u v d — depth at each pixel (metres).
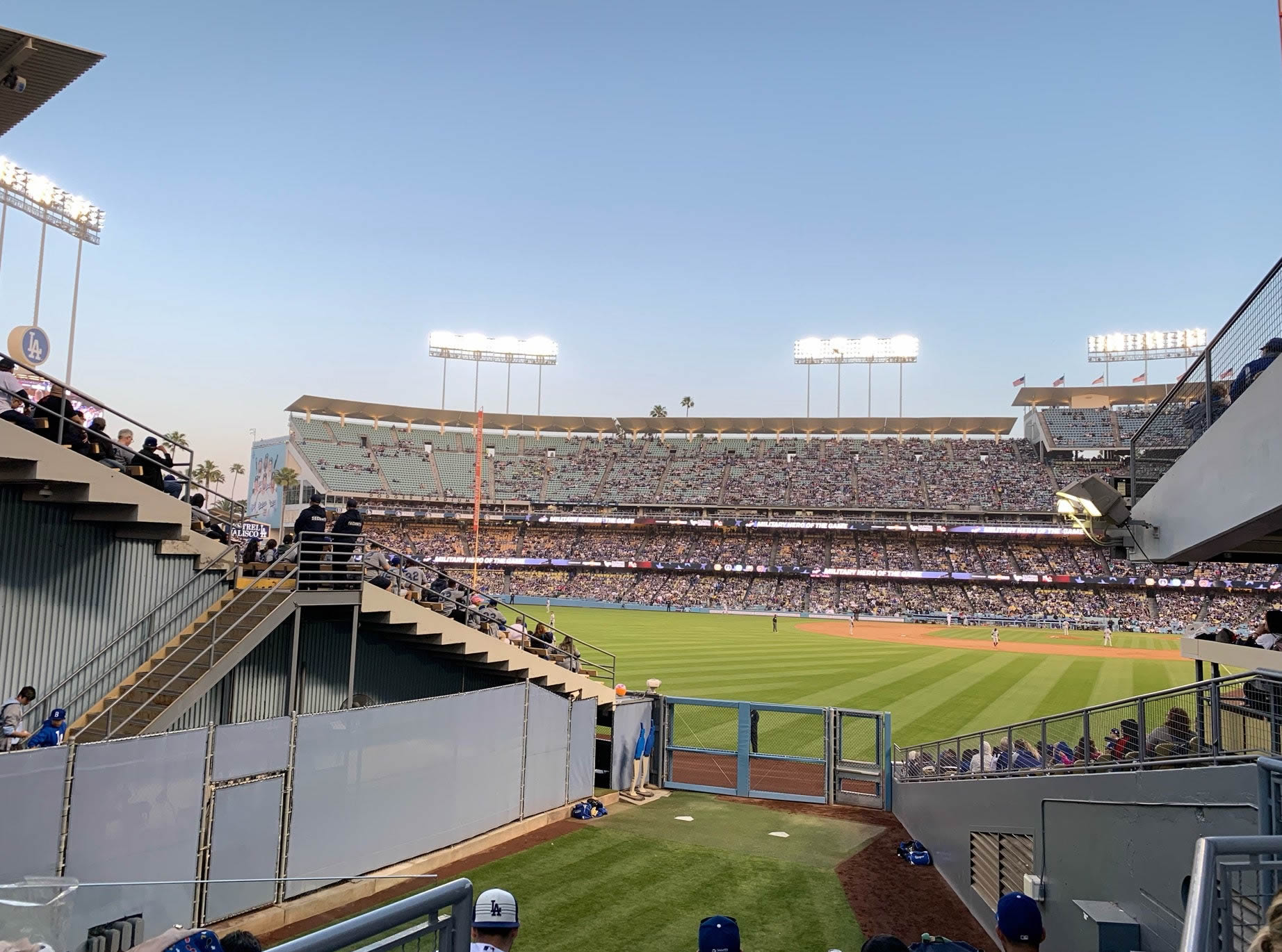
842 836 14.13
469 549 83.69
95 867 8.09
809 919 10.48
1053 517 75.62
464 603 16.80
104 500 10.96
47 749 7.79
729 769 17.67
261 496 92.38
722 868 12.24
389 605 13.92
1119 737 9.44
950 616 67.81
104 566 12.09
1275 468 7.28
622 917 10.23
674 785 17.14
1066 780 8.27
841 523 76.62
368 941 2.70
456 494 88.50
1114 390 83.75
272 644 14.15
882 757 16.20
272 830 9.85
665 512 85.56
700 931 5.14
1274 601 67.06
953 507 78.06
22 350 13.09
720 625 59.09
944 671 35.75
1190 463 9.15
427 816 11.97
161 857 8.66
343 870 10.67
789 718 23.73
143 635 12.56
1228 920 3.47
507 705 13.59
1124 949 6.68
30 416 11.20
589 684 17.77
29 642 11.16
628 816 14.98
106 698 11.93
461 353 96.31
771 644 45.56
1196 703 7.39
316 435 89.06
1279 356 7.15
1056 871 8.20
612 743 16.55
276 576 14.10
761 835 14.05
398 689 16.56
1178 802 6.38
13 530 10.98
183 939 3.28
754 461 90.69
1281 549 10.29
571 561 80.69
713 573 79.94
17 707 9.91
